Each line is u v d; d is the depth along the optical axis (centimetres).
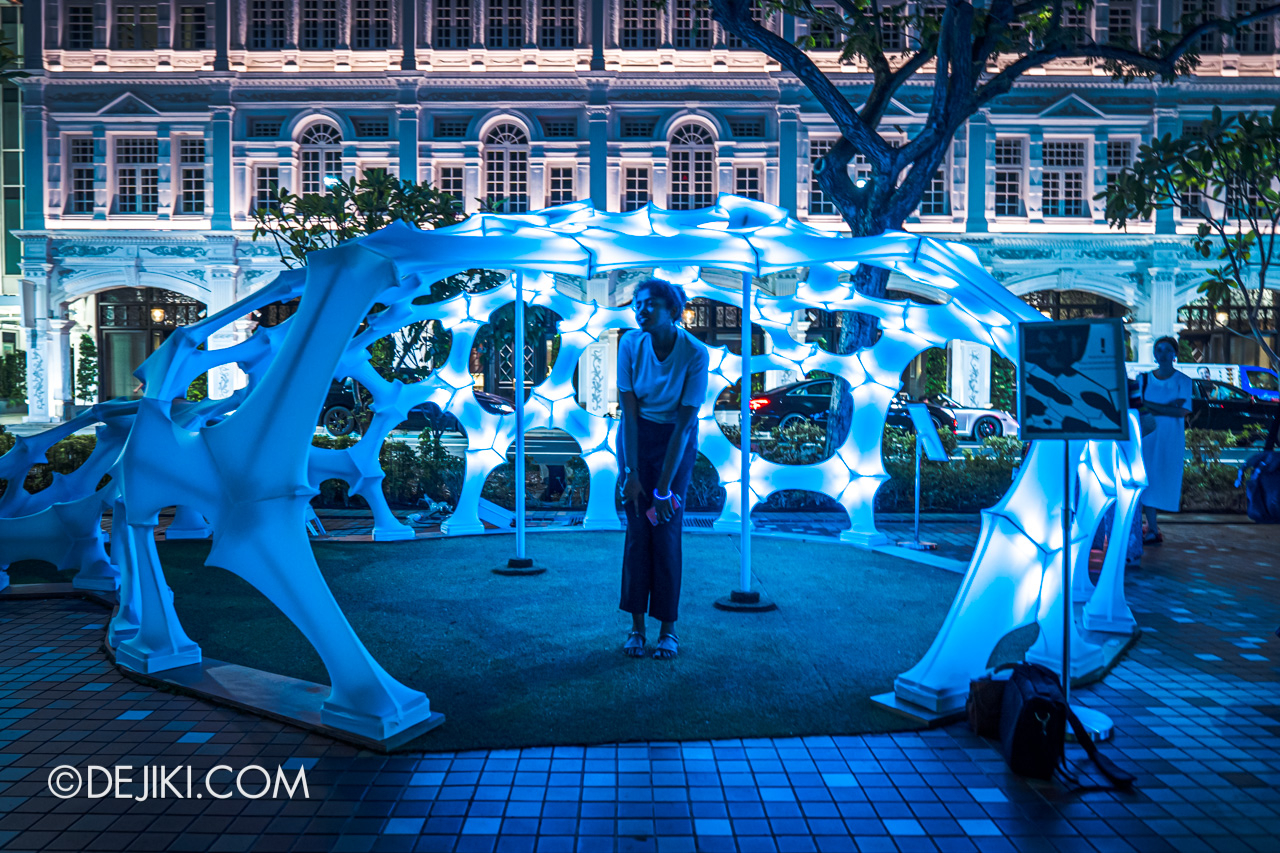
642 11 2464
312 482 796
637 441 444
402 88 2447
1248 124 693
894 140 2411
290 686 391
